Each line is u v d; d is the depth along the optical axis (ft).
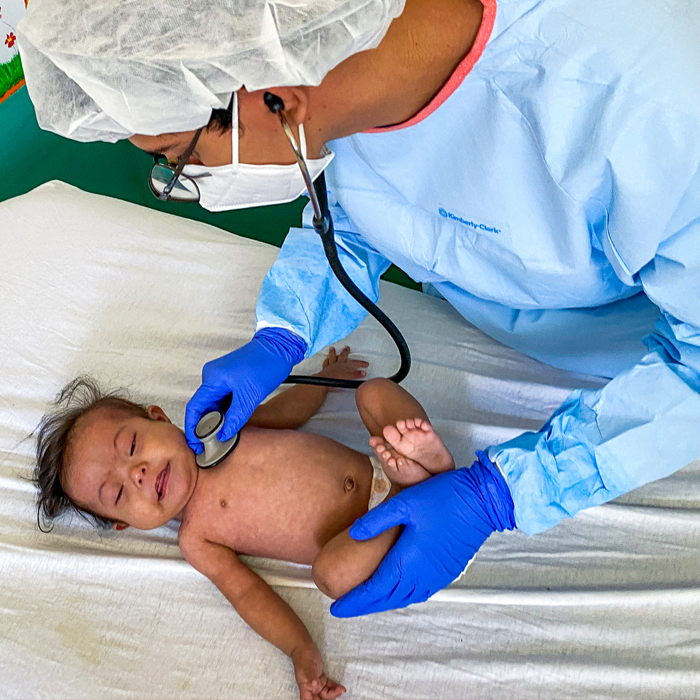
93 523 4.07
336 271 3.21
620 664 3.21
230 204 2.88
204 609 3.63
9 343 4.88
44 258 5.42
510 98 2.74
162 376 4.78
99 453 3.85
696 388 2.96
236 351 3.81
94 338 4.96
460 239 3.59
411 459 3.37
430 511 3.11
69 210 5.83
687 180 2.53
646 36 2.44
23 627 3.53
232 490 3.86
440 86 2.60
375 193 3.61
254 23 2.06
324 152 2.76
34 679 3.34
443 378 4.65
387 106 2.54
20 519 4.03
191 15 2.06
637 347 4.06
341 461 3.94
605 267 3.41
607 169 2.63
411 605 3.54
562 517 3.10
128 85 2.17
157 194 2.75
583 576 3.59
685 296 2.86
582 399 3.12
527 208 3.11
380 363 4.82
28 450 4.35
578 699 3.12
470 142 2.99
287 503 3.82
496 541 3.77
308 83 2.21
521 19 2.50
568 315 4.10
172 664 3.41
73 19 2.11
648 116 2.46
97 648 3.46
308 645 3.34
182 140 2.44
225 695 3.30
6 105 8.20
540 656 3.30
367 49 2.31
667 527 3.69
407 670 3.31
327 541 3.80
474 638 3.41
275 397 4.53
